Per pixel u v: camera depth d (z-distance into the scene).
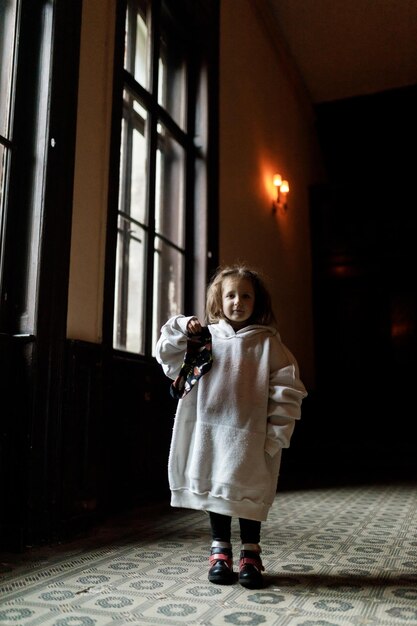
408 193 8.48
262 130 6.54
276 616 1.59
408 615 1.60
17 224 2.64
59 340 2.66
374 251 8.48
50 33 2.78
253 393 1.97
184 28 4.84
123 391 3.38
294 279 7.61
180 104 4.72
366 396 8.14
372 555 2.32
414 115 9.07
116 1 3.43
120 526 2.94
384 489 4.58
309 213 8.79
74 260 2.88
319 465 6.36
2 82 2.67
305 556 2.30
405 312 8.23
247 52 6.14
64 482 2.64
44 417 2.54
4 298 2.55
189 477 1.94
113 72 3.34
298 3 6.71
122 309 3.66
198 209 4.69
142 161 3.97
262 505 1.89
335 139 9.81
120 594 1.79
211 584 1.90
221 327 2.08
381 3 6.64
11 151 2.65
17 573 2.04
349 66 7.94
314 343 8.45
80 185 2.97
